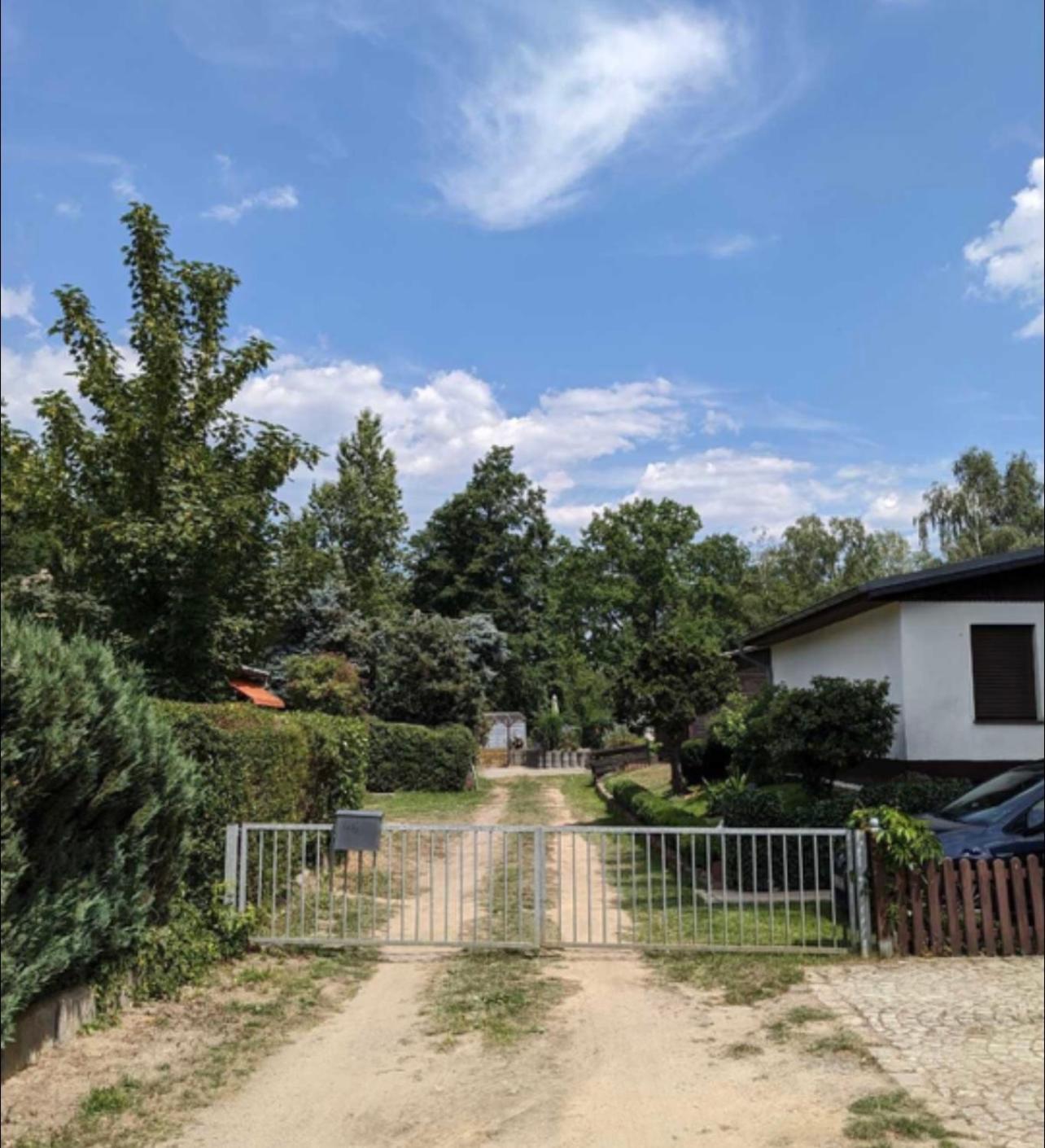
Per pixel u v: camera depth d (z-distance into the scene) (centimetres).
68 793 539
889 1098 495
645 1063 562
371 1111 493
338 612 3775
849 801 1147
